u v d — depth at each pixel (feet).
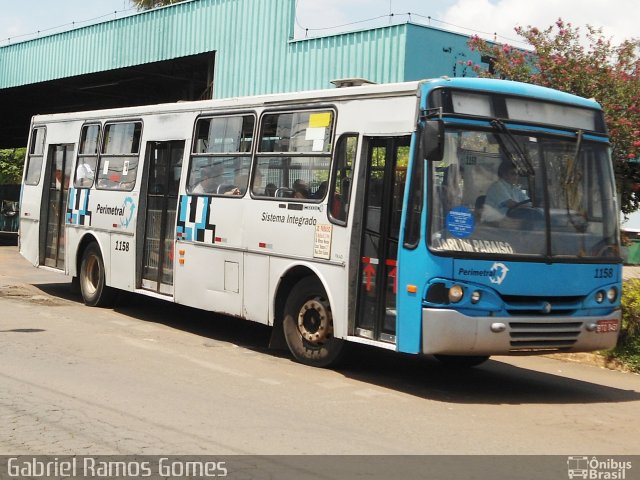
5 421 21.03
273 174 32.53
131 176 41.04
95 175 44.09
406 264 26.09
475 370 33.04
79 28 82.99
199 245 35.94
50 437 19.79
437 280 25.34
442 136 25.31
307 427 21.94
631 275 46.91
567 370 34.19
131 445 19.38
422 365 33.19
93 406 22.88
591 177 28.43
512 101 27.22
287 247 31.32
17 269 62.95
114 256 41.86
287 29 61.62
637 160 45.34
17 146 156.56
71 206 45.85
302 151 31.24
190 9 70.49
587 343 27.55
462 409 25.43
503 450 20.75
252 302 32.99
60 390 24.58
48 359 29.19
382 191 28.02
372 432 21.81
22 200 51.24
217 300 34.83
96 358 29.91
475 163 26.30
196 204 36.35
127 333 36.09
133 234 40.37
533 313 26.53
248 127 34.17
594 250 27.91
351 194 28.68
